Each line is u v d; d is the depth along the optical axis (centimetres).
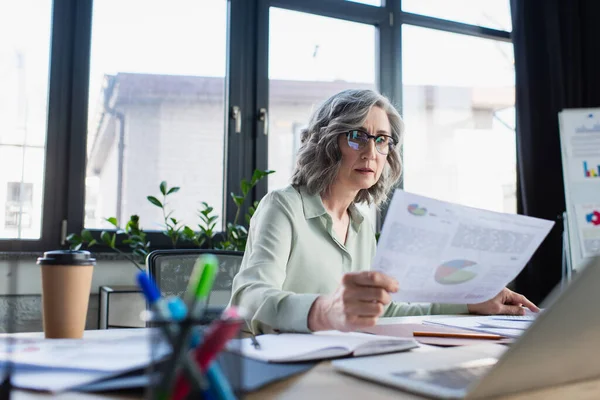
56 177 240
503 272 81
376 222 269
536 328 42
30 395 46
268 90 282
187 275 134
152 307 35
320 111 140
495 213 74
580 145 197
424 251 72
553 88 305
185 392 35
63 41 245
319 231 128
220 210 274
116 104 257
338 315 73
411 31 321
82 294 74
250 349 64
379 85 308
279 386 52
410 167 315
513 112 332
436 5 325
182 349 33
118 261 236
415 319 106
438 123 323
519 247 78
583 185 196
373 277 70
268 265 106
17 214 227
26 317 212
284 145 287
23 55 239
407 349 69
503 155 330
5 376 47
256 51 280
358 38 309
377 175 136
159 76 268
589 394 50
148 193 263
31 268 215
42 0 244
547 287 295
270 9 287
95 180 250
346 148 131
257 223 122
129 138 261
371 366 57
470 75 332
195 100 274
